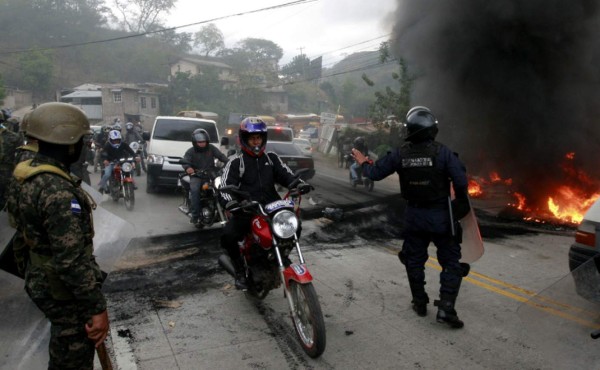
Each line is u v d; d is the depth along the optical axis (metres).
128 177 9.23
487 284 5.01
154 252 6.22
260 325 4.04
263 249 3.93
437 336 3.81
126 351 3.55
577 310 2.58
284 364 3.40
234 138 26.45
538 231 7.68
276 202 3.69
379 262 5.82
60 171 2.19
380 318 4.16
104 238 3.12
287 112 70.06
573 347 2.45
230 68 70.31
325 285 4.99
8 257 2.70
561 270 5.49
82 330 2.28
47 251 2.19
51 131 2.21
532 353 3.51
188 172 7.31
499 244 6.73
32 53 58.25
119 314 4.23
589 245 4.07
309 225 7.95
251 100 63.62
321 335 3.35
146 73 76.00
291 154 13.29
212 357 3.49
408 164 3.99
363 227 7.82
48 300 2.22
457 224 3.96
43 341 2.72
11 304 2.70
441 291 3.99
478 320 4.11
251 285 4.28
